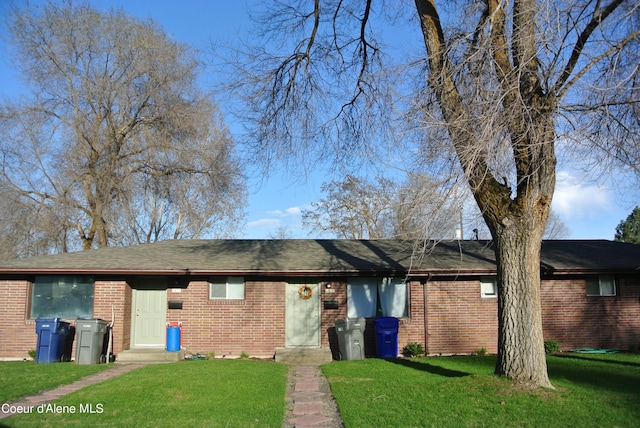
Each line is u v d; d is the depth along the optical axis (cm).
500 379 955
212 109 3072
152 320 1702
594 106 894
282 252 1941
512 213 966
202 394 986
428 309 1759
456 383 981
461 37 958
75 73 2806
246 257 1834
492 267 1753
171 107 2962
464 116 871
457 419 792
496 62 916
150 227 3475
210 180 3147
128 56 2895
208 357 1656
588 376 1148
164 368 1321
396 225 1029
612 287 1831
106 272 1603
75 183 2856
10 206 2784
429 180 884
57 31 2725
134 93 2936
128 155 3005
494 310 1783
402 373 1248
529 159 927
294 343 1733
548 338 1777
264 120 1348
